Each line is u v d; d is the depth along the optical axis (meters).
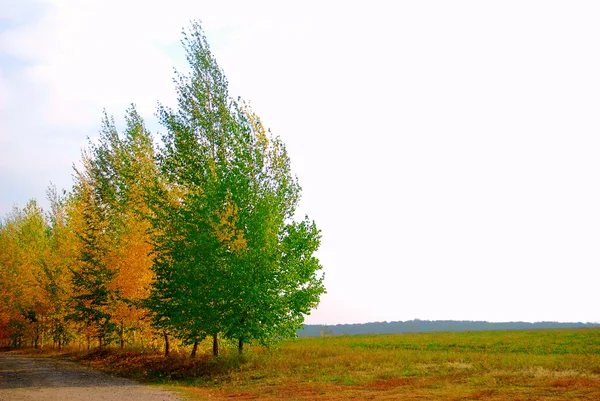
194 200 24.03
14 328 53.16
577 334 53.06
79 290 33.81
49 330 50.38
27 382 20.75
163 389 18.03
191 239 23.55
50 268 42.38
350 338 64.12
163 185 26.17
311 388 16.42
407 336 65.62
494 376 16.86
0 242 52.06
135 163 29.41
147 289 25.45
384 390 15.37
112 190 33.72
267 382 18.31
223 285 22.25
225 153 25.00
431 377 17.42
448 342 47.25
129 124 30.52
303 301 23.02
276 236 23.56
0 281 49.03
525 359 22.20
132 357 29.44
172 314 23.70
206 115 24.95
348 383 17.08
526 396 13.11
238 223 22.91
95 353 34.47
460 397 13.41
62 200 42.94
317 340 59.41
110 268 32.03
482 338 53.06
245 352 24.19
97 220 34.00
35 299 44.84
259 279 22.50
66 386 19.20
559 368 18.77
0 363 32.09
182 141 24.69
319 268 23.89
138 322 29.48
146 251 28.11
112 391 17.47
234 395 16.00
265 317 22.52
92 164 35.34
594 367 18.55
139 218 28.56
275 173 24.28
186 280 23.11
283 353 25.83
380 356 24.31
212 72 25.59
